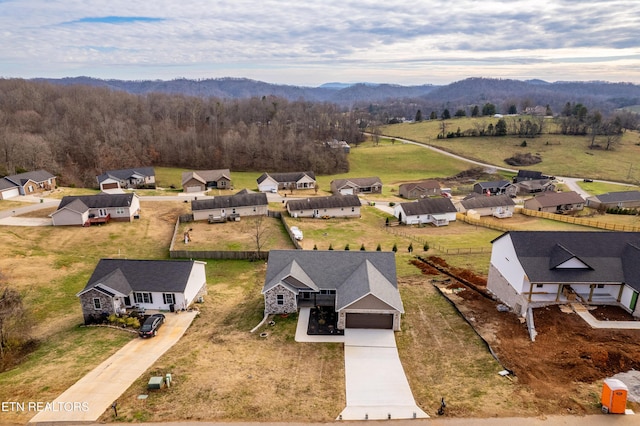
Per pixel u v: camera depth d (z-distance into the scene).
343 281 34.47
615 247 32.78
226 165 114.44
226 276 43.66
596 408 20.56
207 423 20.12
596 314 29.83
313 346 28.39
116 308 33.62
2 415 20.66
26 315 32.56
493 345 27.36
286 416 20.73
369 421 20.33
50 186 76.69
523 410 20.64
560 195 80.69
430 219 67.69
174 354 27.16
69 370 25.19
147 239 54.75
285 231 59.84
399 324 30.36
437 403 21.78
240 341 29.17
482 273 41.62
